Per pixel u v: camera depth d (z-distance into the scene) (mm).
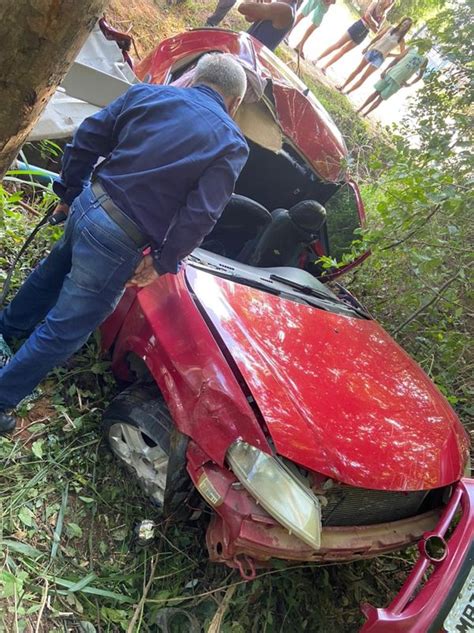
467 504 2264
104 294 2172
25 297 2576
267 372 2186
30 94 1355
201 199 2018
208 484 1938
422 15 8422
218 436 1967
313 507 1945
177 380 2141
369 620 1932
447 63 4223
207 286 2484
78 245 2123
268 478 1911
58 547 2160
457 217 3650
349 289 4992
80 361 2859
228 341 2201
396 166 3695
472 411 4012
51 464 2393
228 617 2289
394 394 2631
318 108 4012
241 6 5414
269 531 1903
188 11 7742
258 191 4082
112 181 2070
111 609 2102
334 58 9547
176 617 2195
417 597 1967
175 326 2250
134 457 2445
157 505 2381
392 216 3670
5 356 2572
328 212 4102
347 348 2766
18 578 1976
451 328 4562
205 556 2424
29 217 3602
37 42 1257
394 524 2344
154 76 4141
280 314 2654
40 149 3855
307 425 2076
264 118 3504
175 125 2061
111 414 2445
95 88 3344
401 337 4598
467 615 1949
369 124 8898
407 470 2213
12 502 2195
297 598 2512
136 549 2324
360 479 2037
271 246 3404
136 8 6887
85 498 2355
